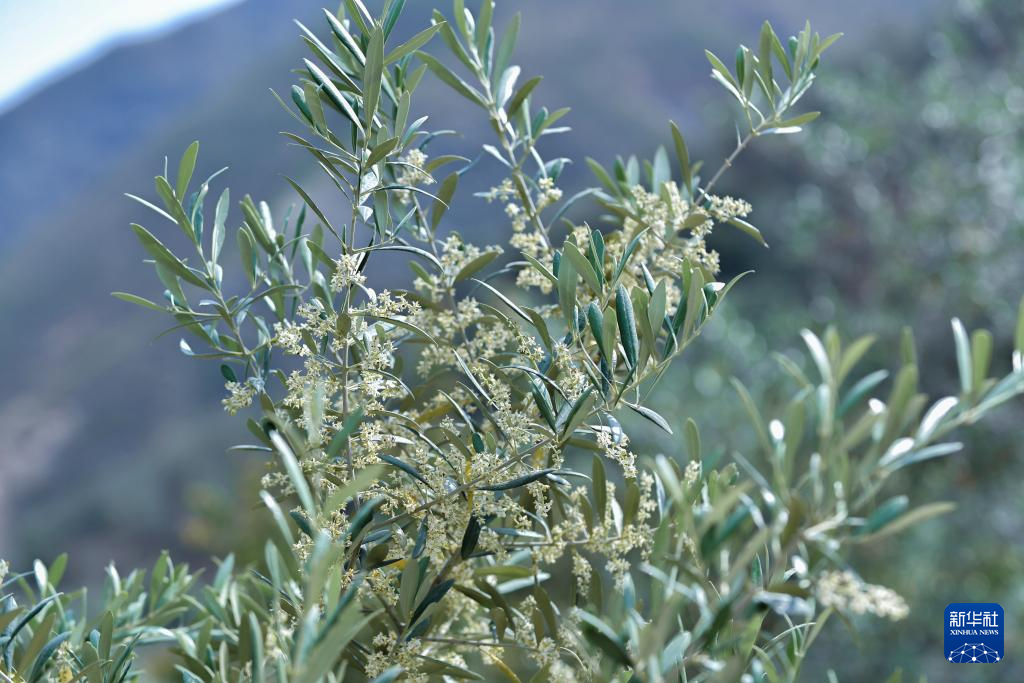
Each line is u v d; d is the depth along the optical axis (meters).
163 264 1.13
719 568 0.95
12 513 20.19
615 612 0.96
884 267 5.95
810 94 7.25
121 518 17.72
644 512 1.09
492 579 1.17
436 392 1.18
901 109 6.41
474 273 1.16
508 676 1.10
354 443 1.08
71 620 1.18
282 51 31.70
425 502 1.08
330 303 1.14
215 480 17.83
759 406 4.96
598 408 1.05
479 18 1.20
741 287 8.29
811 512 0.94
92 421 22.33
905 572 4.50
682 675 0.98
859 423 0.94
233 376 1.15
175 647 1.17
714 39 25.58
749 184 9.05
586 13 27.12
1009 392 0.95
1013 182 5.45
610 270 1.18
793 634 1.03
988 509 4.80
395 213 1.18
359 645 1.07
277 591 0.97
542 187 1.21
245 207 1.16
